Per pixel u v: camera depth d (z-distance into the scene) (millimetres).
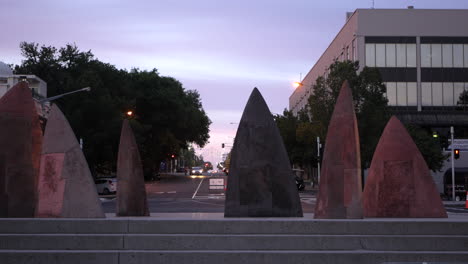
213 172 106312
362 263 9398
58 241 9711
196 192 45375
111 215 13312
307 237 9773
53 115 11609
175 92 71000
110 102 50344
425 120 50938
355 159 11203
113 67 61438
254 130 11945
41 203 11234
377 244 9781
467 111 51344
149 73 70750
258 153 11859
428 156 38500
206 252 9422
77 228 10039
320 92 38281
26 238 9703
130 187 12836
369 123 35688
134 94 65938
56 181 11273
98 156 50875
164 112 69938
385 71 51625
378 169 12242
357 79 36562
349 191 11125
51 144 11445
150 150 70438
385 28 51656
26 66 60125
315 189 51688
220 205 28953
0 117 11617
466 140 41188
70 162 11344
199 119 82000
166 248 9703
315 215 11297
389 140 12344
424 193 12008
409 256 9445
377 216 12062
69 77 50781
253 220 10094
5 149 11531
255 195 11742
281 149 11953
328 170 11305
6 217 11383
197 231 10023
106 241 9719
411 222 10102
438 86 51938
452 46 52000
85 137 48750
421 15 51938
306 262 9398
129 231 10023
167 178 76250
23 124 11688
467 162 44219
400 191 12062
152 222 10039
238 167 11844
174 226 10031
